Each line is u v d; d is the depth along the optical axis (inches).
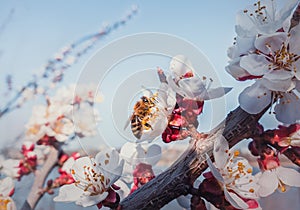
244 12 5.6
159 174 5.3
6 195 10.7
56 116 14.7
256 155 5.9
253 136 5.6
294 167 6.4
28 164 14.0
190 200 5.7
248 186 5.5
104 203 5.5
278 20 5.5
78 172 5.7
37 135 14.4
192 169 5.2
